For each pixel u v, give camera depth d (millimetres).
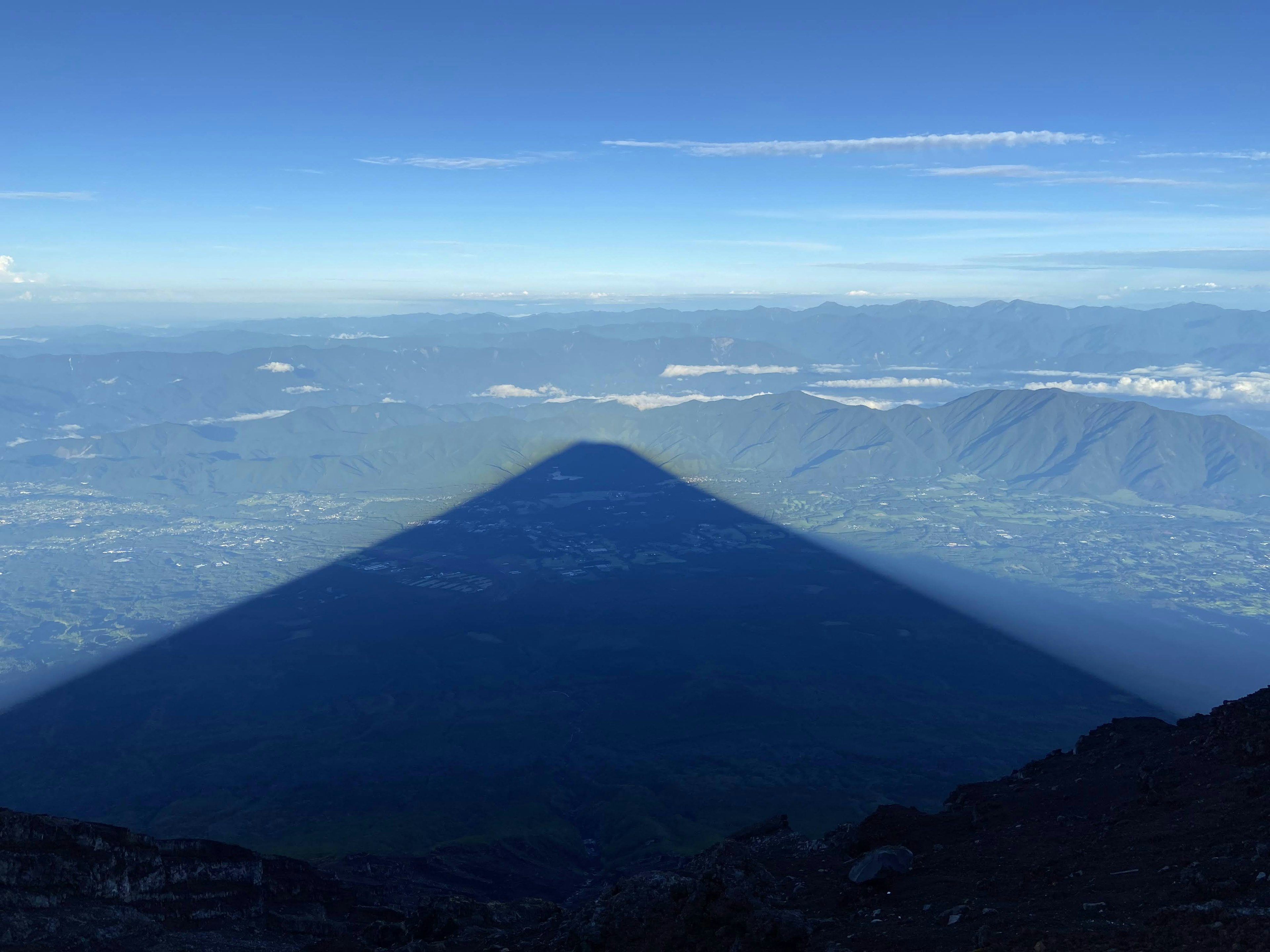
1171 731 68188
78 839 61531
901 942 36750
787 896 50531
